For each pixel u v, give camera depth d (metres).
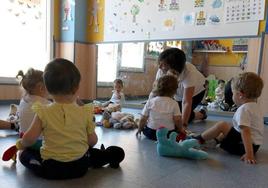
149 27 3.33
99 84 3.70
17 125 1.67
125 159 1.25
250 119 1.38
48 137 0.98
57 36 3.79
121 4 3.51
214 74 3.41
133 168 1.13
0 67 3.13
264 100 2.56
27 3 3.40
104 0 3.63
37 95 1.27
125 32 3.51
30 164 1.00
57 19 3.77
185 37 3.10
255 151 1.44
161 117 1.65
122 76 3.55
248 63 2.72
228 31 2.81
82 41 3.75
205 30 2.96
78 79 1.02
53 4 3.70
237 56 3.28
